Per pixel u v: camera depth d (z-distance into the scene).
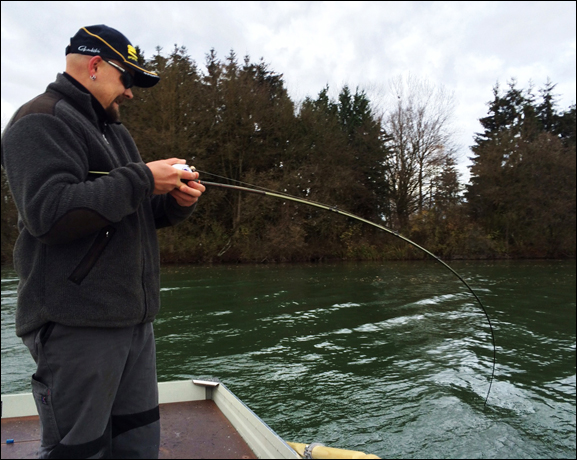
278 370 4.94
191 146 19.55
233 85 21.23
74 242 1.26
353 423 3.62
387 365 5.14
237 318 7.74
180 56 22.00
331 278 13.69
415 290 11.12
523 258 23.95
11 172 1.18
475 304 9.13
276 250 20.33
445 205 24.30
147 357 1.51
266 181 20.48
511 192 24.19
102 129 1.48
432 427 3.57
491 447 3.26
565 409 3.91
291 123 22.56
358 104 29.19
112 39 1.41
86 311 1.25
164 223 1.72
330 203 21.83
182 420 2.07
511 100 35.97
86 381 1.25
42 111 1.23
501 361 5.29
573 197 24.09
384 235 23.73
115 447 1.45
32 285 1.26
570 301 9.54
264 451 1.65
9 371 4.86
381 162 24.98
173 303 9.23
